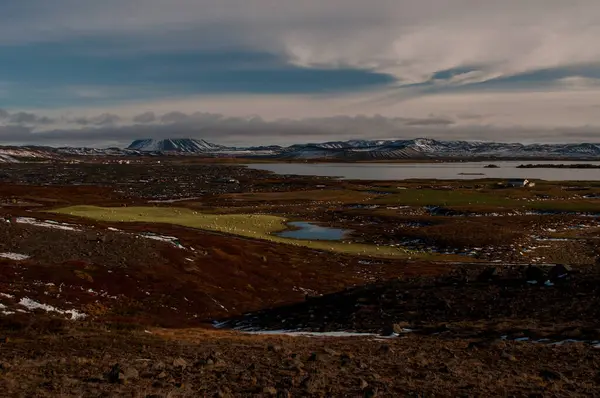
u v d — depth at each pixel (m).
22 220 59.59
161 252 56.00
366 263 75.12
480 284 44.69
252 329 38.12
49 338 26.02
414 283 47.97
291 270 65.38
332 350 25.34
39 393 16.19
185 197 178.75
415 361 23.53
